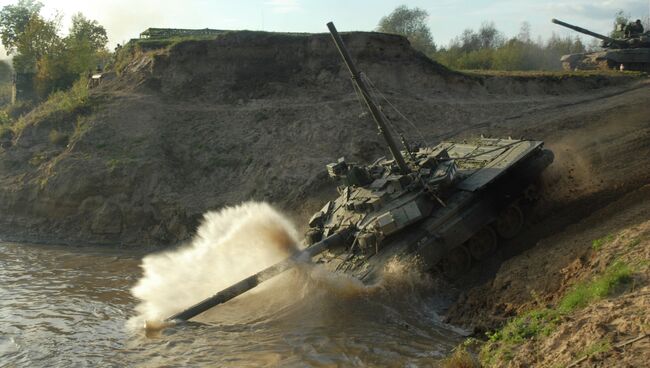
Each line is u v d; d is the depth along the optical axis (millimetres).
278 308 16234
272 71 35406
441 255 16281
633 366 8117
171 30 44719
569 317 10680
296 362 12914
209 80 35438
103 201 27688
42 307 17453
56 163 29375
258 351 13617
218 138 30719
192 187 28188
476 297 14828
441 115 31094
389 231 15859
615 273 11188
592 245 13508
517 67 51375
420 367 12258
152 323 15148
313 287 16328
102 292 18891
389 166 18594
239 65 35781
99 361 13477
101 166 28641
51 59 52719
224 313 16219
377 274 15594
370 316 15242
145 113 32719
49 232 27578
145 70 37000
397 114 30938
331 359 12977
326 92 33719
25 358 13773
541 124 28062
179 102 34344
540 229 17547
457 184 17422
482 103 32500
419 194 16609
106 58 63094
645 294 10062
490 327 13219
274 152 29078
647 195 16047
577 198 18766
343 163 18781
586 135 25422
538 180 19016
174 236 25797
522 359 10047
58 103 36531
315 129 30031
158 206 27000
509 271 14922
